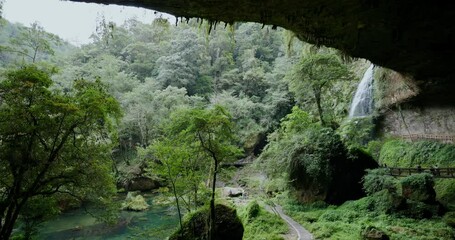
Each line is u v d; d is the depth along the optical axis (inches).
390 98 997.2
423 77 659.4
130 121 1448.1
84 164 459.8
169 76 1910.7
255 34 2308.1
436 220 549.3
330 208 708.0
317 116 1154.7
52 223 835.4
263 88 1934.1
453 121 818.2
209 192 563.5
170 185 570.9
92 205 562.9
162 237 657.6
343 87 1338.6
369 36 455.2
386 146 1000.2
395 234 486.0
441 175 709.9
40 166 424.2
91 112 444.1
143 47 2177.7
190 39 2073.1
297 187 804.0
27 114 412.2
